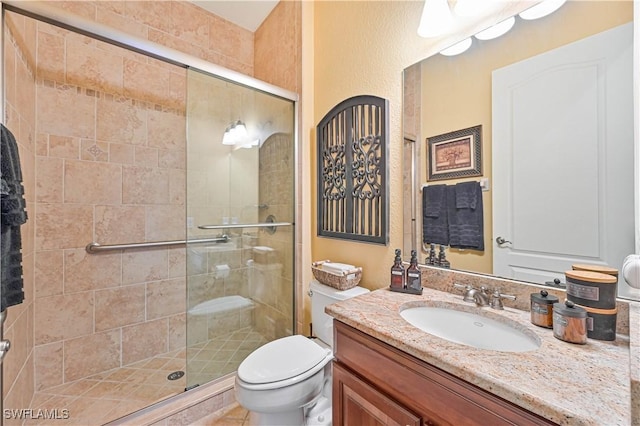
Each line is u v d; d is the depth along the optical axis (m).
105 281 1.83
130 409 1.48
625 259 0.75
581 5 0.87
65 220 1.69
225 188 1.90
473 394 0.62
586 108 0.86
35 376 1.58
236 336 2.00
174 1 2.11
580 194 0.87
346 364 0.95
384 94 1.47
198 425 1.43
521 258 1.00
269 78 2.30
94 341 1.79
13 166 0.97
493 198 1.07
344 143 1.68
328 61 1.84
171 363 1.93
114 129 1.85
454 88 1.18
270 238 2.05
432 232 1.26
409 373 0.75
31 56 1.52
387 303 1.05
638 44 0.71
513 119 1.01
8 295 0.97
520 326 0.87
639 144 0.74
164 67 2.04
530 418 0.54
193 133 1.75
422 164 1.30
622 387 0.56
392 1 1.43
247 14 2.30
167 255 2.06
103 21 1.82
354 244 1.65
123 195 1.89
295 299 1.97
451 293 1.17
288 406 1.13
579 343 0.73
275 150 2.00
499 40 1.05
